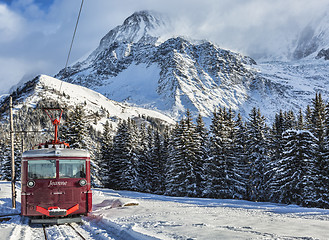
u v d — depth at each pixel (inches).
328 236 363.9
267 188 1987.0
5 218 601.0
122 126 2527.1
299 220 543.5
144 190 2600.9
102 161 2566.4
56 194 549.6
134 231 387.9
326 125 1716.3
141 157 2623.0
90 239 395.5
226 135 2014.0
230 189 1951.3
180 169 2034.9
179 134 2068.2
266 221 510.0
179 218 550.6
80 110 2076.8
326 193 1520.7
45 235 432.8
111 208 767.7
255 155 2055.9
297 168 1582.2
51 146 598.2
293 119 2399.1
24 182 546.3
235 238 342.6
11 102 788.6
